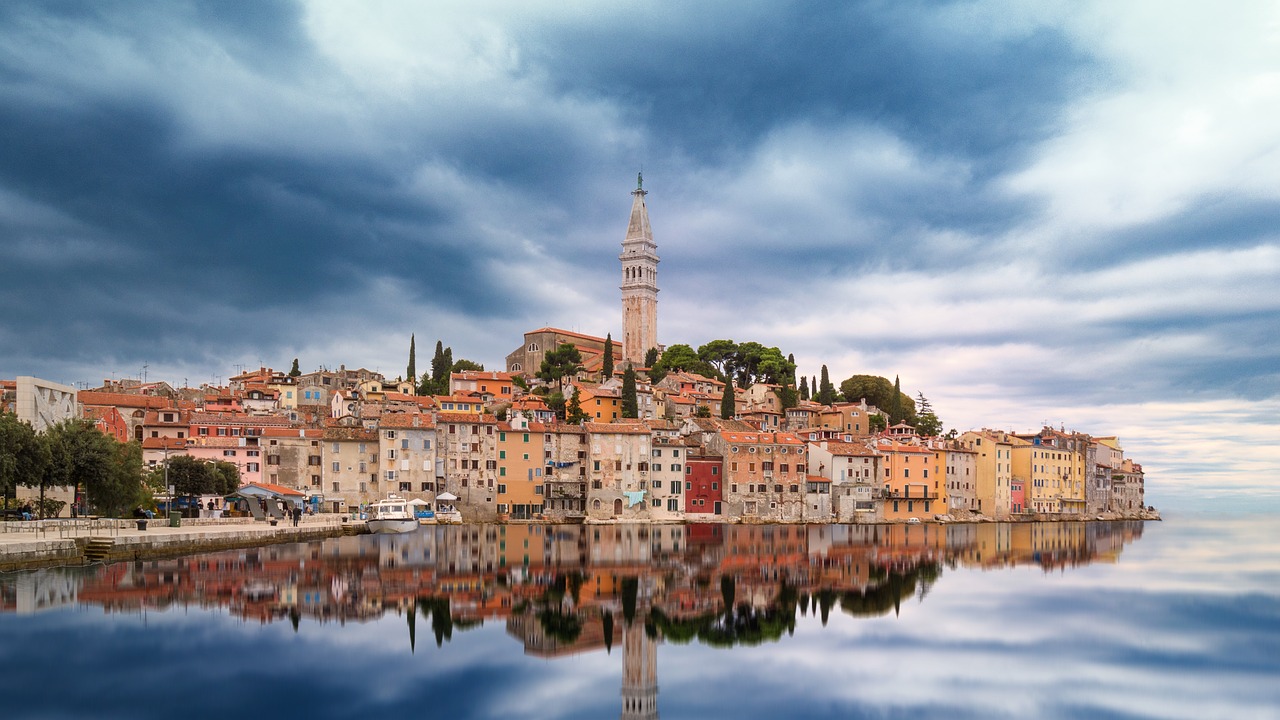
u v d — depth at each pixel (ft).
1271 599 304.30
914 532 642.22
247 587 286.66
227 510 522.88
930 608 284.41
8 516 380.99
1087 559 439.22
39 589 269.44
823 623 260.83
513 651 222.69
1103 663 216.13
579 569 364.17
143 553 343.67
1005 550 487.20
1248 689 195.93
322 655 210.79
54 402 467.93
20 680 183.42
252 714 171.22
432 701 183.73
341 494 634.84
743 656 223.10
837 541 533.14
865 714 180.65
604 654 223.71
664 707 183.42
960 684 199.93
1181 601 299.17
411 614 258.57
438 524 638.12
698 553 437.99
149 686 182.91
